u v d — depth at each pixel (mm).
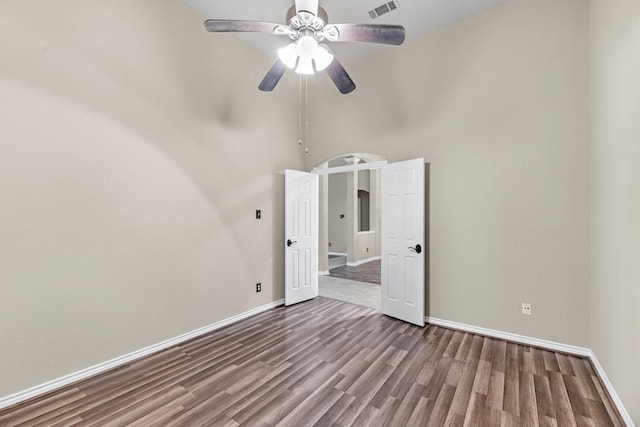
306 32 2186
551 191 2646
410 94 3486
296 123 4258
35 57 2004
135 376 2250
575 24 2535
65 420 1762
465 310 3107
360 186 9727
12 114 1916
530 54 2730
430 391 2041
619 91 1860
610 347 2006
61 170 2119
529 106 2736
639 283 1590
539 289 2705
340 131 4098
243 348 2727
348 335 3016
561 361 2439
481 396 1980
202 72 3059
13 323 1917
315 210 4426
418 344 2791
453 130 3170
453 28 3168
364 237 8172
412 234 3342
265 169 3783
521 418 1764
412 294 3340
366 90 3859
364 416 1792
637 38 1609
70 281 2162
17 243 1936
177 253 2848
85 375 2219
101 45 2320
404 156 3535
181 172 2879
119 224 2430
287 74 4113
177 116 2842
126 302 2473
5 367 1883
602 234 2180
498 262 2910
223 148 3270
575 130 2537
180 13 2861
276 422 1743
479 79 3004
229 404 1911
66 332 2139
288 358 2525
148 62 2621
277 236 3971
